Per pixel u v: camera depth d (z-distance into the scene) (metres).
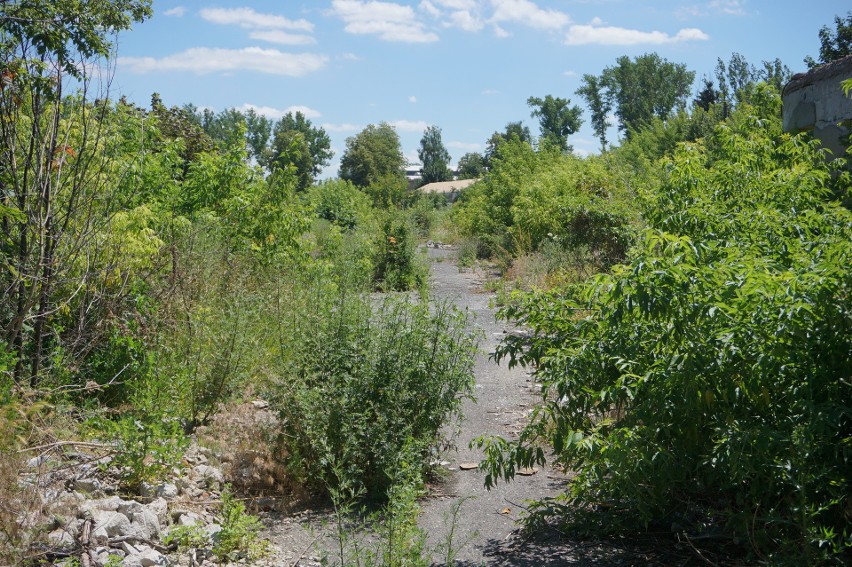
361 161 71.06
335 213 27.27
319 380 6.02
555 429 5.11
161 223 9.38
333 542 4.77
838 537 3.56
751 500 3.97
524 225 20.09
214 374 6.79
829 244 4.40
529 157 27.53
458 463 6.30
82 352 6.48
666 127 26.58
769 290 3.70
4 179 6.02
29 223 5.86
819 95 7.91
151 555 4.12
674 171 6.14
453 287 16.91
